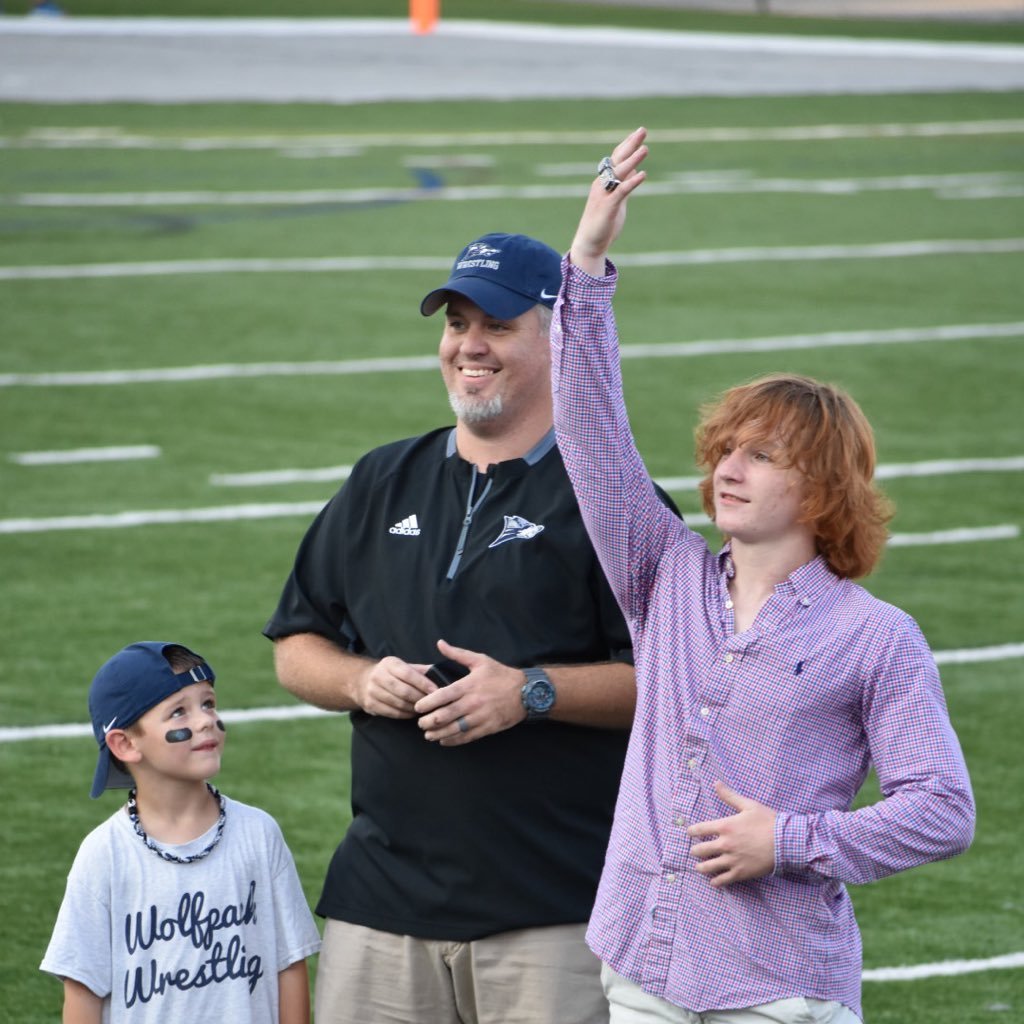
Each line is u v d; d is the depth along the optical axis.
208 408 49.31
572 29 162.88
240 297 63.34
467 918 15.11
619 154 14.04
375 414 49.09
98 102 113.69
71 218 77.38
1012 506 42.50
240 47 142.50
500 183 87.69
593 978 15.09
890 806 12.73
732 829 12.81
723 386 53.06
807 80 134.25
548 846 15.12
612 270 14.28
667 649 13.86
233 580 36.50
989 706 31.06
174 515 40.50
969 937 23.44
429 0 156.25
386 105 116.06
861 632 13.24
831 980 13.21
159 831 14.69
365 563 15.97
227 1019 14.65
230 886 14.69
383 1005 15.47
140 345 56.19
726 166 95.62
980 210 84.75
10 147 95.62
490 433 15.74
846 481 13.24
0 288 63.69
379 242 73.50
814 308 63.97
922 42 160.00
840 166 96.44
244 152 96.19
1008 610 35.75
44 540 38.59
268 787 27.23
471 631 15.39
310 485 42.84
